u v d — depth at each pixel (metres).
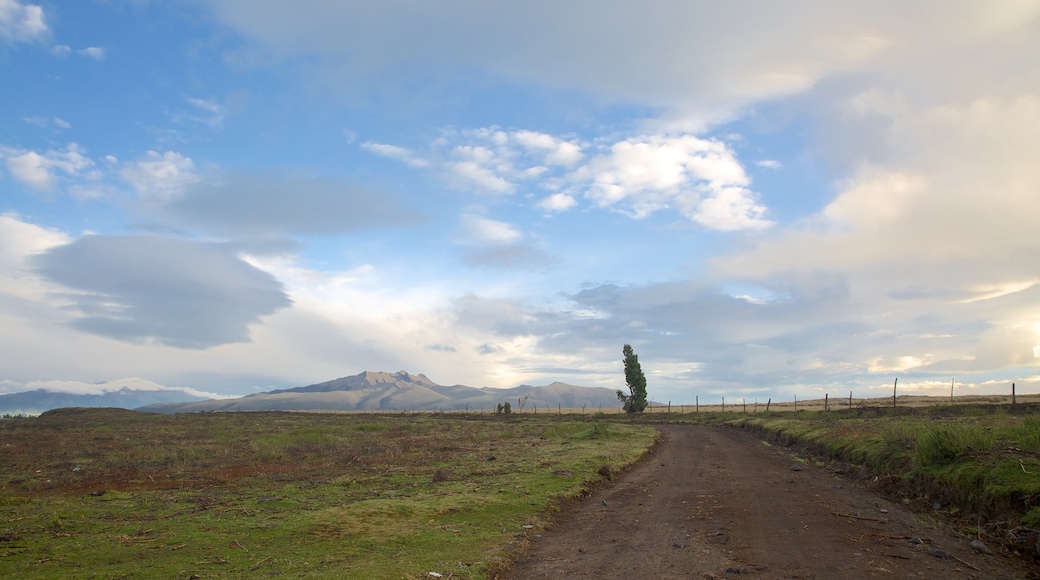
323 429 48.69
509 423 68.94
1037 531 9.75
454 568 9.51
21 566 9.17
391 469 22.94
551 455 26.12
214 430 50.00
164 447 33.22
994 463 12.85
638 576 9.02
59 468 24.55
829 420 40.22
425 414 116.06
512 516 13.80
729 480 19.50
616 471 22.31
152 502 15.53
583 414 104.44
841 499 15.20
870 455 19.73
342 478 20.28
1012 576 8.45
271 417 88.00
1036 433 14.15
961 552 9.79
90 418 75.19
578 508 15.57
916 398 79.25
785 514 13.29
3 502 15.31
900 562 9.20
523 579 9.32
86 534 11.48
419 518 13.05
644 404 97.81
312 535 11.36
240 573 8.89
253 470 23.05
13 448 33.69
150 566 9.24
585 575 9.27
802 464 24.03
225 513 13.84
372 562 9.61
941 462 14.80
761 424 48.75
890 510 13.57
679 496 16.67
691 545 10.71
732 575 8.70
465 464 23.86
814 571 8.75
